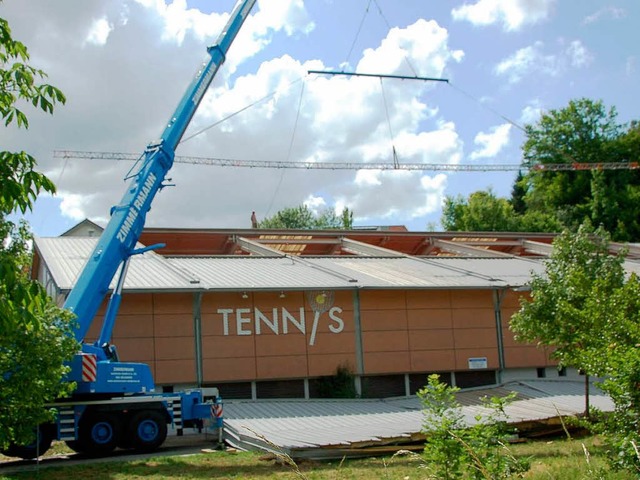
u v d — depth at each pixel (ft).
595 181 260.62
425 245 156.76
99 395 69.26
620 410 38.11
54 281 88.07
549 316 77.05
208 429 83.97
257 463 60.75
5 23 27.71
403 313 109.81
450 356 111.55
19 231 49.78
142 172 71.56
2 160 25.99
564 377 117.91
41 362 52.08
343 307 106.42
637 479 35.76
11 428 51.01
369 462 59.98
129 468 58.59
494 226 278.67
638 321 47.52
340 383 103.50
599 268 79.30
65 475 55.83
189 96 76.89
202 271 106.11
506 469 35.27
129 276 97.60
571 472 41.70
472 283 113.39
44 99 29.53
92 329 91.50
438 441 34.96
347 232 147.23
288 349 101.86
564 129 273.75
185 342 96.48
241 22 83.10
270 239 140.36
